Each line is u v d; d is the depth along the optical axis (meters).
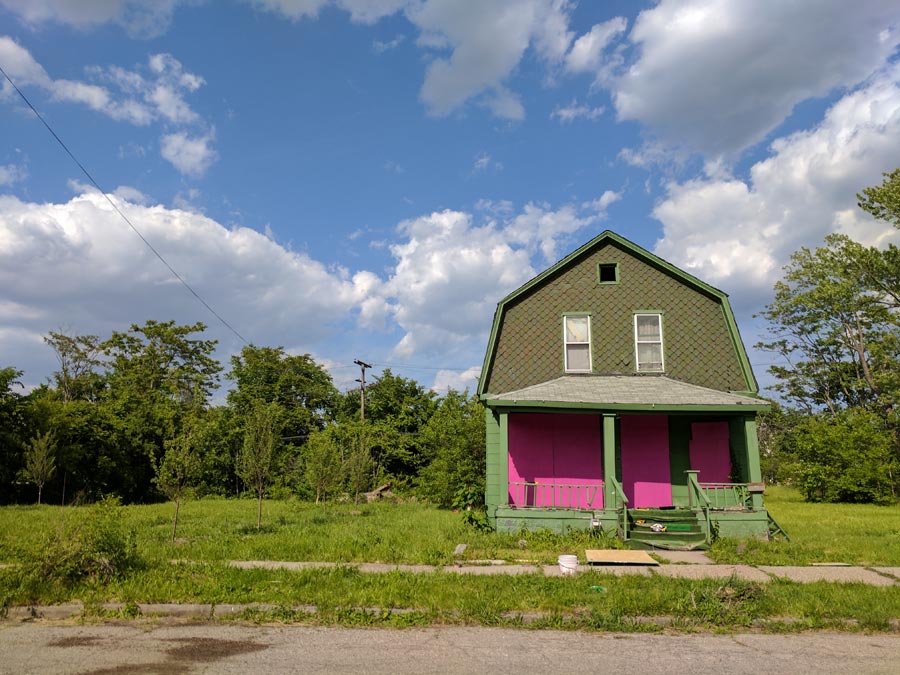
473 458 24.77
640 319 18.05
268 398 49.16
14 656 5.93
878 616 7.10
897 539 13.50
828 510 22.92
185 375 55.41
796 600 7.78
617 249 18.61
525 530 13.68
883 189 36.19
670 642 6.56
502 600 7.66
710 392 15.65
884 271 37.28
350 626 7.03
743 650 6.29
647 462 16.77
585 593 8.10
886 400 36.06
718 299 17.73
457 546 11.95
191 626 7.02
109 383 52.00
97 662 5.76
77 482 28.16
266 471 15.26
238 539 12.91
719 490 16.19
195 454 13.61
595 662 5.86
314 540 12.63
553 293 18.53
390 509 23.53
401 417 43.28
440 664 5.75
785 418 48.44
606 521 13.65
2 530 13.97
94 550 8.51
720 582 8.55
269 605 7.56
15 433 26.52
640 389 15.91
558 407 14.72
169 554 10.91
